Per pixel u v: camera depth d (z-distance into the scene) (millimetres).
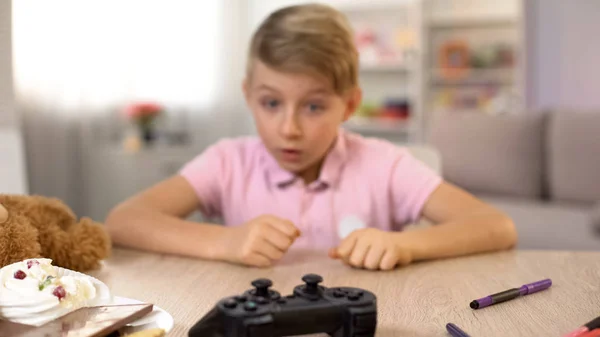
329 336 447
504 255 750
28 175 2611
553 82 3494
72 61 2811
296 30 813
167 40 3377
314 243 975
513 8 3621
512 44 3604
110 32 3041
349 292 437
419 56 3586
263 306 409
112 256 735
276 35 819
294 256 748
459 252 741
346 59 844
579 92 3434
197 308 520
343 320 420
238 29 3684
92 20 2926
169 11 3375
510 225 806
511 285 602
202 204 1003
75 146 2863
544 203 2664
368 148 1044
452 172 2805
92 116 2939
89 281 485
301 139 831
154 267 676
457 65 3664
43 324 427
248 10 3859
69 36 2789
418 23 3574
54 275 479
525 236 2127
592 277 634
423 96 3625
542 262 708
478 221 793
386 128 3674
